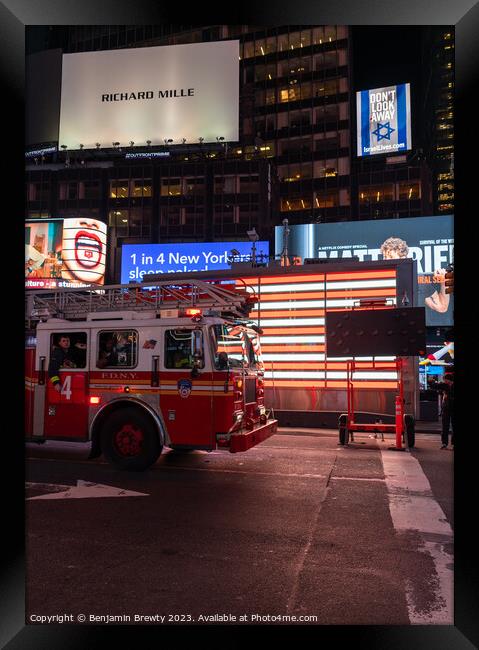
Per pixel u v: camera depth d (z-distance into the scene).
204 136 44.31
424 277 42.91
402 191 57.09
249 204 58.31
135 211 60.06
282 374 16.03
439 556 4.73
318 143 61.25
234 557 4.67
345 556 4.71
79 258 49.56
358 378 15.27
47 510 6.14
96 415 8.83
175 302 9.78
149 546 4.93
